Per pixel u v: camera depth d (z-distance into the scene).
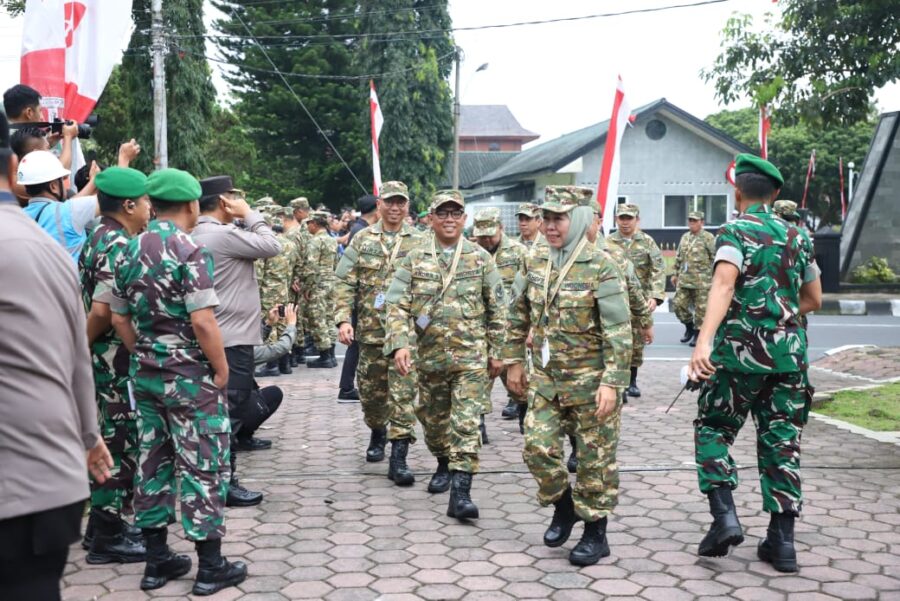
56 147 5.75
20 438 2.47
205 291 4.07
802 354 4.38
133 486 4.58
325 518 5.26
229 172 34.59
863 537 4.83
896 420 7.81
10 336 2.46
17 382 2.47
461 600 4.03
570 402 4.48
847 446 6.87
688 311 13.04
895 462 6.37
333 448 7.08
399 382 6.03
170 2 25.62
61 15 6.25
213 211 5.64
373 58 29.47
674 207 30.09
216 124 35.16
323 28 32.12
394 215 6.50
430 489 5.81
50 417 2.52
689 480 5.99
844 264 22.28
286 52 32.00
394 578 4.30
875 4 10.98
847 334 14.91
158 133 20.16
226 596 4.09
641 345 8.88
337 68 32.25
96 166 5.16
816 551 4.62
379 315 6.37
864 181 22.34
